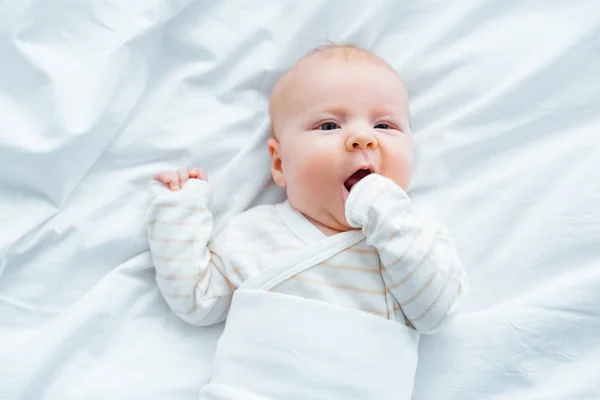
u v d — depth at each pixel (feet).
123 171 3.57
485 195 3.67
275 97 3.56
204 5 3.75
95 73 3.43
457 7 3.93
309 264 3.06
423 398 3.34
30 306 3.39
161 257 3.32
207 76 3.72
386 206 2.99
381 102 3.32
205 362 3.43
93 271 3.50
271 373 2.92
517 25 3.88
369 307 3.05
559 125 3.76
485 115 3.75
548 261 3.51
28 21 3.41
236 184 3.66
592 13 3.80
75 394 3.25
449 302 3.05
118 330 3.44
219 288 3.36
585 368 3.30
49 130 3.36
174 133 3.63
